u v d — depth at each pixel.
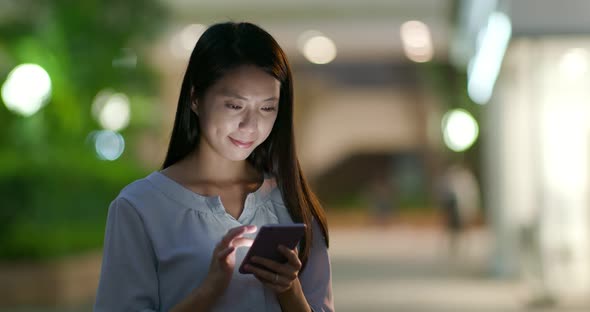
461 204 28.28
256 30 3.45
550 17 13.45
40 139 20.41
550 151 15.98
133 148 24.33
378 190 52.81
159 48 29.89
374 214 53.53
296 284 3.41
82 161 20.77
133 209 3.43
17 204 18.25
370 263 26.16
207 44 3.42
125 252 3.41
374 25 31.72
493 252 20.83
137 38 21.89
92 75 21.42
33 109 16.22
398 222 53.97
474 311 14.37
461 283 19.47
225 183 3.58
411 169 71.19
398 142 61.78
